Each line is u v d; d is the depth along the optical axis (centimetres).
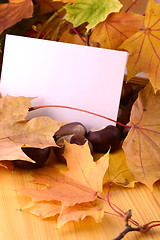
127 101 44
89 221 32
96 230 31
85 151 34
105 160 33
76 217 31
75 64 38
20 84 39
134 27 38
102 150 38
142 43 37
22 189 33
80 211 31
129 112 42
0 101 37
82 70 38
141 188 35
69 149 35
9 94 39
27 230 31
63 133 38
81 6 37
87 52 38
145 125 37
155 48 37
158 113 37
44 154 36
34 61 39
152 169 35
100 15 37
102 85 39
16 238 30
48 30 46
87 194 33
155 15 36
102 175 33
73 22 38
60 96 39
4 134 35
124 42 38
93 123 40
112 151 39
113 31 39
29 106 36
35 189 33
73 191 33
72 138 37
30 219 32
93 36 39
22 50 38
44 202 32
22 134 35
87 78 39
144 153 36
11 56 39
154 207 34
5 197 33
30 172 36
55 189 33
